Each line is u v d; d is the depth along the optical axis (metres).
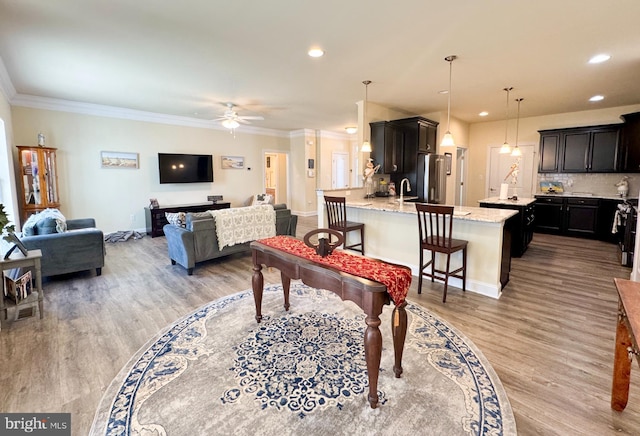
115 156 6.33
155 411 1.76
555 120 6.79
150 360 2.23
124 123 6.39
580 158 6.35
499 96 5.20
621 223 4.83
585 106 5.99
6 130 4.51
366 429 1.63
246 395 1.88
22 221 5.16
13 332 2.62
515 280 3.84
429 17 2.60
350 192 5.30
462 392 1.90
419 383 1.99
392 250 4.35
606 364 2.17
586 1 2.35
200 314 2.96
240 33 2.90
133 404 1.81
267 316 2.90
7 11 2.51
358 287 1.78
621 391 1.72
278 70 3.91
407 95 5.11
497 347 2.38
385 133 5.55
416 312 2.98
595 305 3.12
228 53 3.38
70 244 3.80
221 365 2.17
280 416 1.72
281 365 2.17
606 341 2.46
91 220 5.01
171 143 7.09
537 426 1.65
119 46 3.21
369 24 2.73
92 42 3.11
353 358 2.25
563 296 3.35
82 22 2.70
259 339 2.50
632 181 6.08
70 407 1.79
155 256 5.05
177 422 1.68
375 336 1.73
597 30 2.83
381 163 5.63
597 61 3.60
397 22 2.69
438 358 2.25
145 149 6.71
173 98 5.40
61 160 5.73
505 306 3.11
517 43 3.11
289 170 9.70
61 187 5.77
